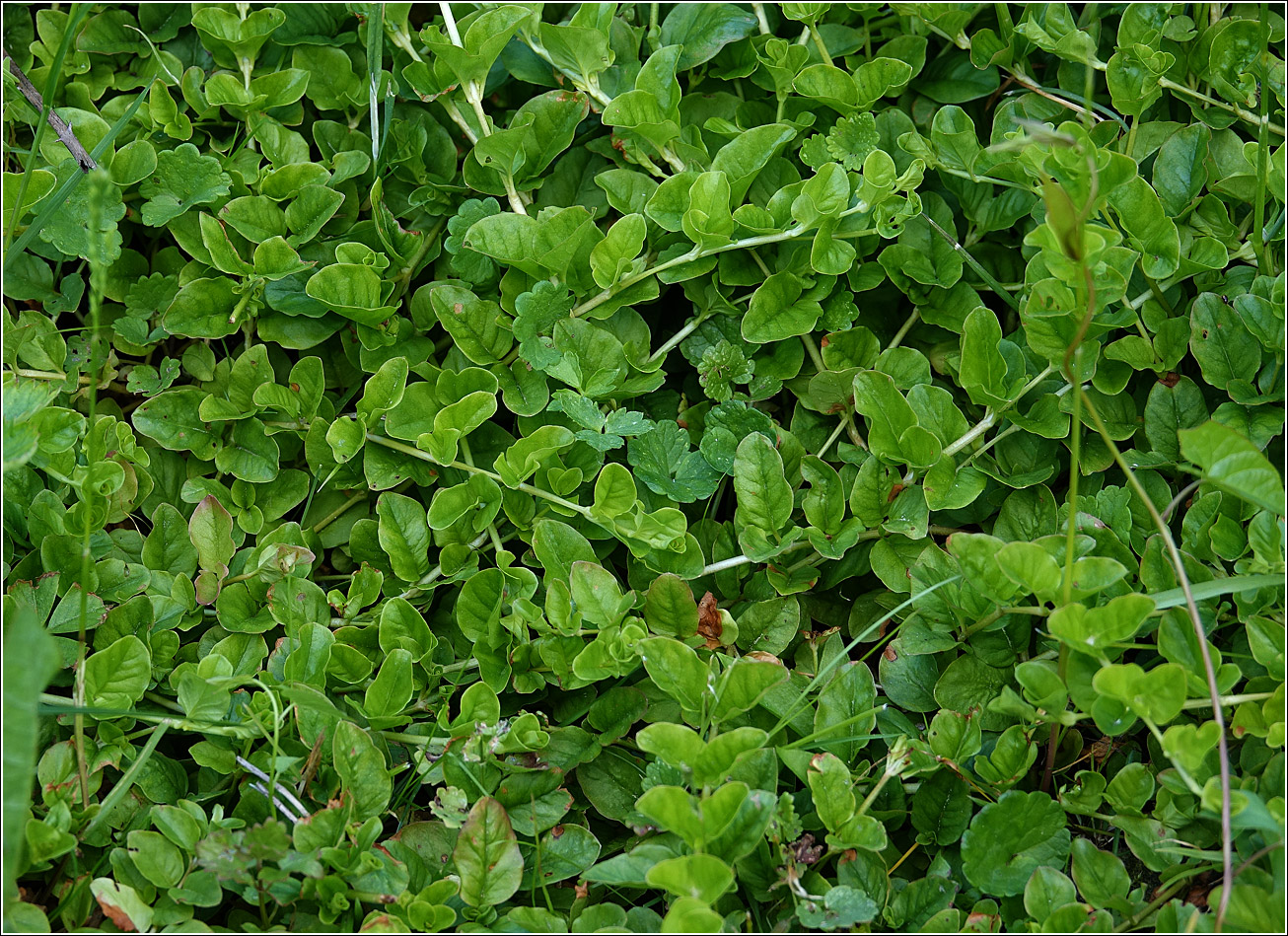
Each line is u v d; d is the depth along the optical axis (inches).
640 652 38.3
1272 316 39.2
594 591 38.8
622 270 40.1
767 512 39.4
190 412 40.2
